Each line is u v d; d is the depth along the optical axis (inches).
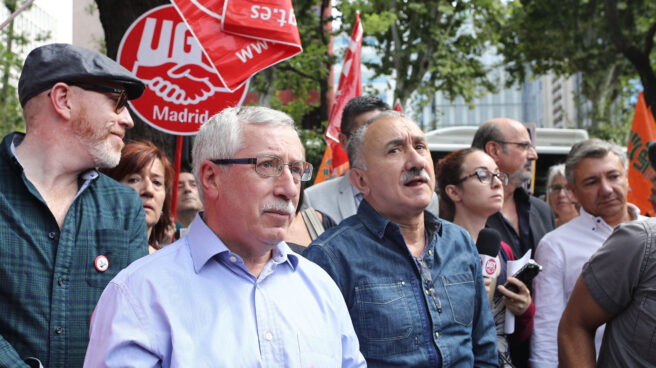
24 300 98.9
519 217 186.1
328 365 88.3
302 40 714.2
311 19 729.6
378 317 110.9
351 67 244.1
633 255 112.1
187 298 83.7
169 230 158.1
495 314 136.9
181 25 176.7
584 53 825.5
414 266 115.9
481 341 121.4
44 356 98.7
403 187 116.5
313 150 628.7
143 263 85.4
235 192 87.5
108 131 108.7
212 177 90.0
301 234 153.2
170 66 176.4
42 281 100.7
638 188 274.8
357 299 112.0
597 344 142.9
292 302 89.5
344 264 113.9
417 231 120.6
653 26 623.5
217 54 163.3
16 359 90.7
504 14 756.0
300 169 91.0
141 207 115.6
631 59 639.8
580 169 155.8
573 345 120.7
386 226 117.1
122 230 109.8
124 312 81.2
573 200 241.8
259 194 87.0
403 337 110.8
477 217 156.3
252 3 164.9
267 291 88.4
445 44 759.1
